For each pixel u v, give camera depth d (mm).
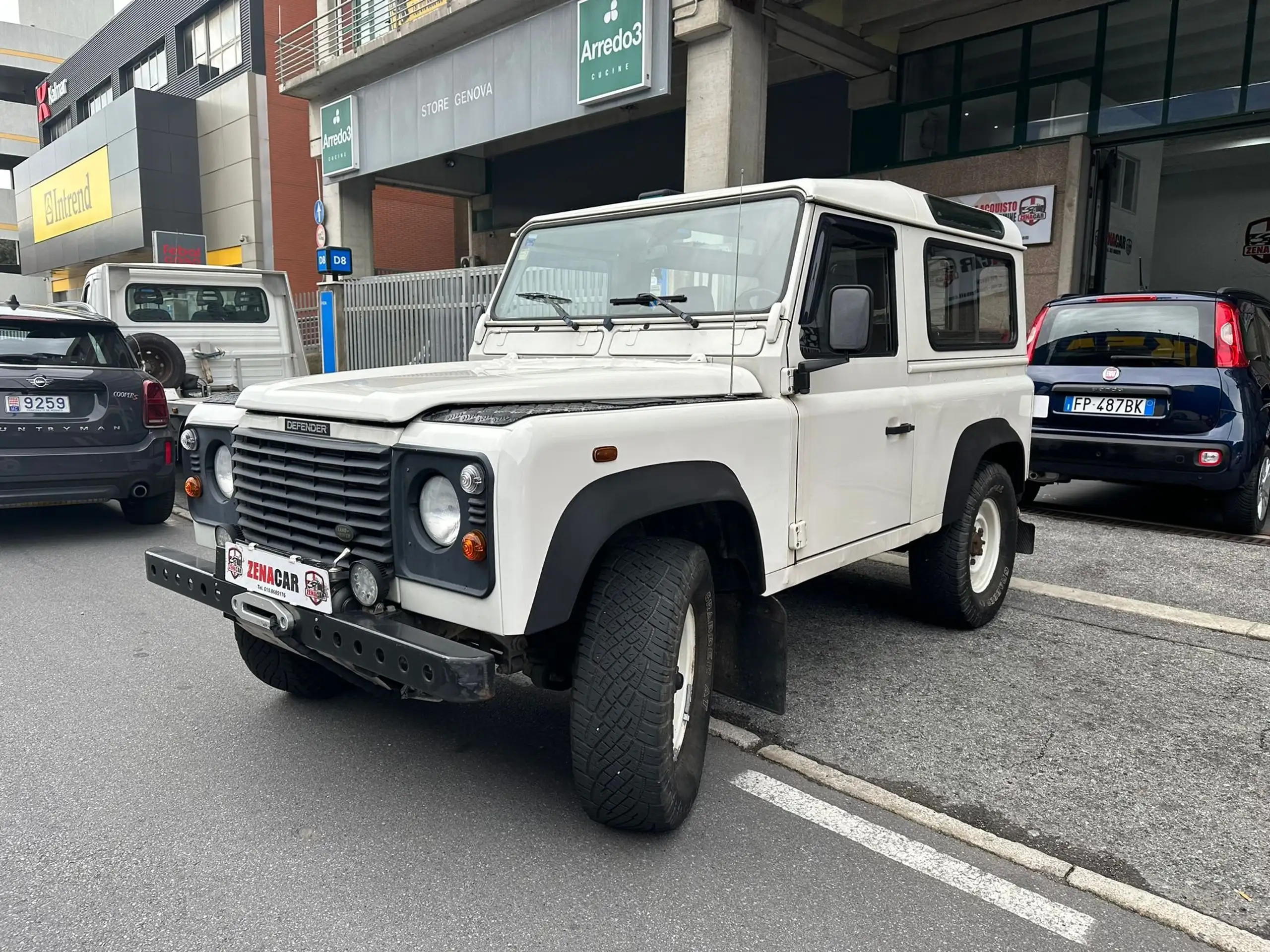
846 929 2426
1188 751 3469
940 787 3205
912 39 13414
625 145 18766
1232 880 2662
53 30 49062
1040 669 4293
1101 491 8883
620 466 2604
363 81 16547
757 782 3242
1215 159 15953
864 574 5918
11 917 2439
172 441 7078
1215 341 6465
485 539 2328
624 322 3758
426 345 13117
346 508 2627
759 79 10688
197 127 25547
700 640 3012
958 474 4438
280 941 2348
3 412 6223
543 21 12484
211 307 9922
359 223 18047
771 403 3268
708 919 2457
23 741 3521
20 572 6094
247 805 3035
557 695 4035
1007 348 4992
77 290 34625
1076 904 2553
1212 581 5699
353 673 2996
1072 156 11992
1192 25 11133
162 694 3990
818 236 3445
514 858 2734
